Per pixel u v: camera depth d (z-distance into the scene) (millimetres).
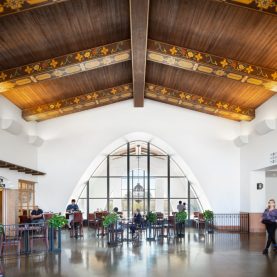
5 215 13367
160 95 15133
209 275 7488
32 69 10656
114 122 16734
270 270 7930
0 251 9656
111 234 12203
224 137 16703
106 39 10492
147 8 7797
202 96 14672
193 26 9500
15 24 8562
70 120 16750
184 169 18141
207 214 15344
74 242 12477
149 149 19109
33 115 14469
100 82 13930
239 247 11297
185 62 11047
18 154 14133
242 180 16281
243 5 7609
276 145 12477
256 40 9367
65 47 10297
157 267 8273
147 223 14555
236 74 10914
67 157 16609
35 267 8312
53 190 16500
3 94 12477
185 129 16750
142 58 10438
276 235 14203
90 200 19281
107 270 7973
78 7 8492
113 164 19656
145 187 19656
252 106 14297
